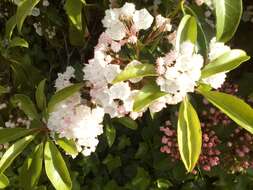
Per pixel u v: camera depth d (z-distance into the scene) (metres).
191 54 0.47
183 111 0.47
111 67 0.48
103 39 0.52
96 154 0.84
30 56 0.90
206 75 0.47
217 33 0.49
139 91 0.47
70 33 0.74
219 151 0.77
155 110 0.50
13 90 0.85
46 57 0.91
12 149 0.57
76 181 0.82
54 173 0.56
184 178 0.80
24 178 0.59
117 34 0.50
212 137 0.78
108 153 0.86
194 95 0.80
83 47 0.84
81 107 0.54
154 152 0.83
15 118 0.84
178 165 0.80
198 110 0.80
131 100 0.49
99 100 0.53
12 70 0.85
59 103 0.55
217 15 0.49
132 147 0.86
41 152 0.59
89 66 0.51
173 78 0.45
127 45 0.55
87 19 0.77
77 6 0.63
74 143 0.58
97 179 0.84
